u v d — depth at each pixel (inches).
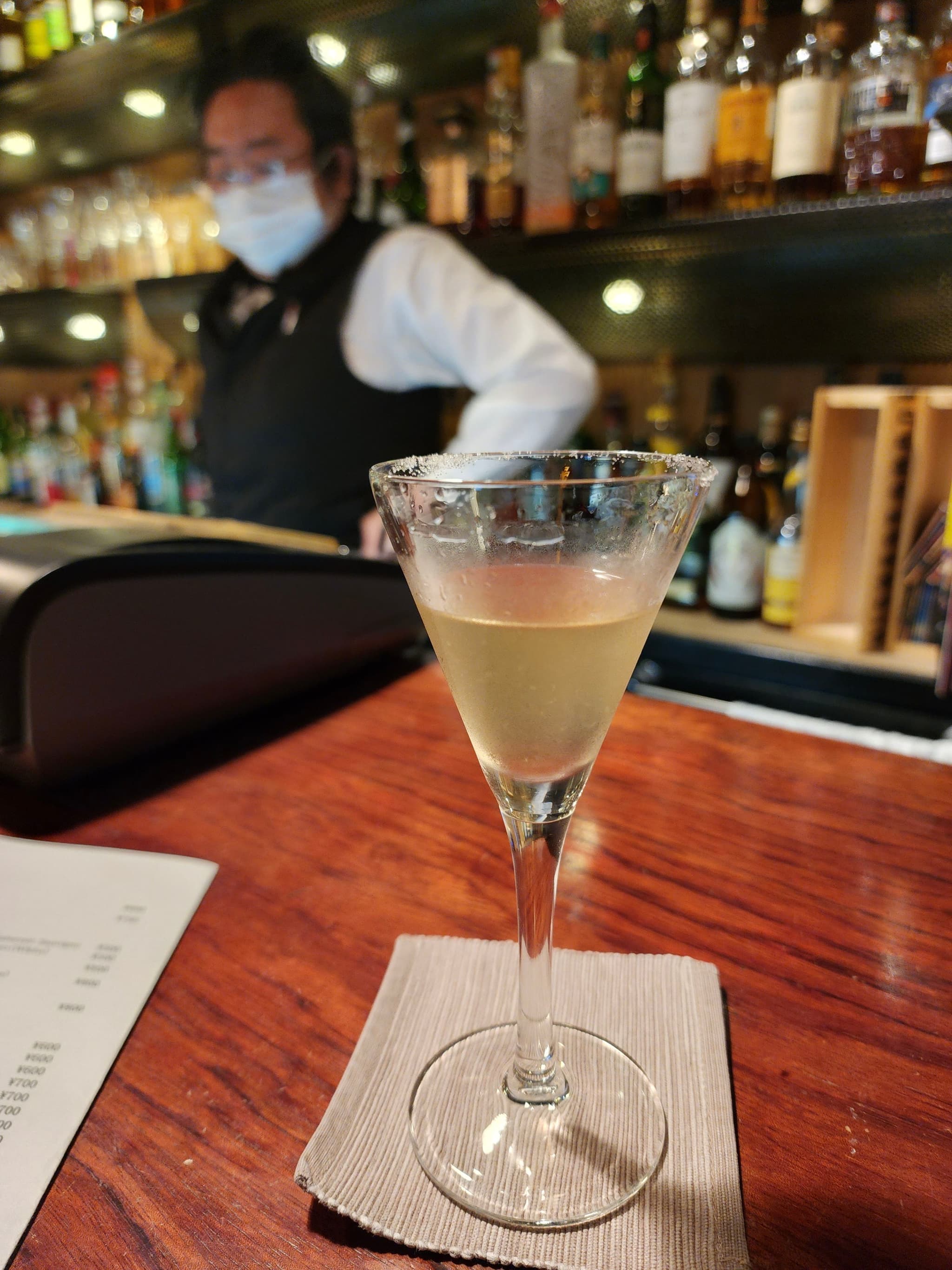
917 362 47.6
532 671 10.4
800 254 44.6
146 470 72.1
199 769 22.0
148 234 69.4
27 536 22.7
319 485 51.1
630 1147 11.3
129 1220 10.4
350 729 24.0
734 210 42.1
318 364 48.1
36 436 80.9
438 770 21.6
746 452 52.3
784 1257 9.8
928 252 41.9
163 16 54.6
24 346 90.7
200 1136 11.6
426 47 54.6
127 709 21.0
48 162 79.8
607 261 49.2
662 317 53.3
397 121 63.5
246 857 18.0
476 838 18.5
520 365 44.7
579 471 12.9
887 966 14.6
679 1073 12.4
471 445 45.8
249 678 23.5
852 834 18.4
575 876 17.2
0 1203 10.5
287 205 46.1
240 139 44.4
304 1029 13.5
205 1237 10.2
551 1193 10.6
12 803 20.4
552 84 46.3
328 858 17.9
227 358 52.6
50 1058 12.7
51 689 19.6
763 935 15.4
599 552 10.4
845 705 43.9
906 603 43.4
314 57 48.8
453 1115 11.8
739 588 48.7
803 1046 13.0
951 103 35.5
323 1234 10.3
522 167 51.6
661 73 46.8
